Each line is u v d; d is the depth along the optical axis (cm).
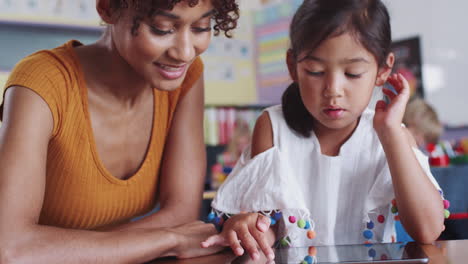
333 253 71
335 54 87
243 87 476
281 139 106
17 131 79
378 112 96
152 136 102
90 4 401
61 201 96
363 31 87
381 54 91
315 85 90
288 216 96
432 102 461
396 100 96
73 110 89
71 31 406
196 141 107
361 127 105
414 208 91
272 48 465
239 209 97
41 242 72
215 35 88
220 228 94
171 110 105
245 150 111
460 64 454
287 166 97
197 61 108
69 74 89
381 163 104
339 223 106
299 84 94
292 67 100
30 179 78
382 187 100
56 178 93
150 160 102
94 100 94
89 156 93
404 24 471
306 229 98
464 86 455
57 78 87
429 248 71
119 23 78
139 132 101
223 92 469
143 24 74
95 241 73
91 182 95
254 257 73
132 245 74
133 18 74
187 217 101
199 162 106
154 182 105
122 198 100
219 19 83
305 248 75
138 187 102
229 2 78
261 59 476
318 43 87
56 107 86
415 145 105
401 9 471
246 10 476
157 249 75
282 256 71
